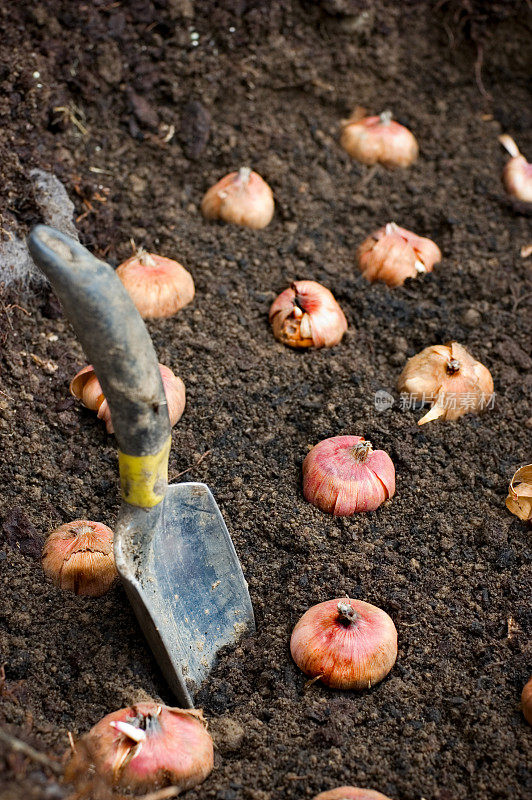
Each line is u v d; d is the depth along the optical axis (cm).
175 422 90
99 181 101
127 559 77
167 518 79
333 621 80
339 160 107
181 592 80
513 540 86
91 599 83
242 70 108
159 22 106
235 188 101
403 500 88
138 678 80
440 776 78
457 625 83
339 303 98
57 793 70
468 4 112
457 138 111
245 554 85
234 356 94
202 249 100
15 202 94
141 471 75
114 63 104
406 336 96
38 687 80
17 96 98
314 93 111
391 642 81
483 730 79
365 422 91
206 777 77
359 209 105
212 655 81
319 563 85
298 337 94
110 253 99
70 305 69
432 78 114
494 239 103
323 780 77
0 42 98
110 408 74
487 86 115
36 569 83
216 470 88
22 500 86
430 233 104
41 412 90
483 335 96
